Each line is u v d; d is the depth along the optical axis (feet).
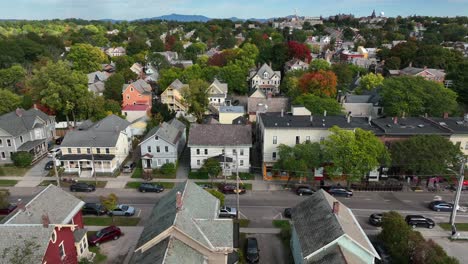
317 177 186.39
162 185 177.78
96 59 435.94
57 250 94.68
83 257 112.78
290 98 301.63
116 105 285.23
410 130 185.47
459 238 133.80
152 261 84.28
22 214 101.45
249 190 173.99
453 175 169.07
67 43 638.94
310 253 97.19
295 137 187.01
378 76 336.08
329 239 97.35
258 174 192.95
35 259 82.89
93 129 209.97
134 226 139.64
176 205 101.65
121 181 182.70
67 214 109.81
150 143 192.85
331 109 240.73
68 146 191.52
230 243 96.37
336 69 367.45
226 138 193.16
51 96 249.55
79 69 424.05
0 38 542.16
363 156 159.12
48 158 213.25
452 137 183.21
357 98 284.00
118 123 218.79
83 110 262.47
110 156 191.21
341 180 185.88
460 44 629.10
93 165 180.34
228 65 408.46
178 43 618.44
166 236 93.20
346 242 96.99
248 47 473.67
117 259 118.42
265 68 400.47
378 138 175.83
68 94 255.09
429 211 155.43
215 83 340.59
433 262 101.91
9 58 416.46
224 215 143.95
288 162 168.45
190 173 191.93
